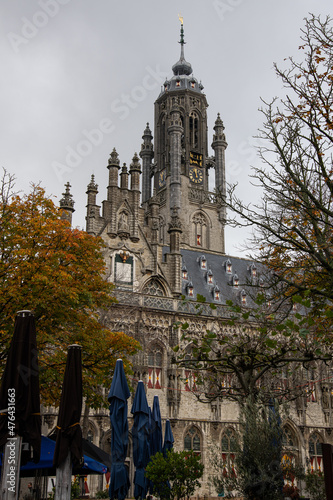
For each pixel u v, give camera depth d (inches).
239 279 2610.7
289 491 953.5
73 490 1403.8
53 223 1208.2
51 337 1152.2
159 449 1211.9
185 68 4200.3
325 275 932.6
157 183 3900.1
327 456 701.9
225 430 2188.7
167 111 3924.7
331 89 911.0
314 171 935.0
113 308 2073.1
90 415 1936.5
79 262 1295.5
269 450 800.9
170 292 2252.7
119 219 2252.7
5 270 1131.9
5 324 1095.6
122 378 1015.0
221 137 3890.3
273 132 950.4
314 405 2434.8
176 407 2097.7
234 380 1504.7
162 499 1010.7
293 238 971.3
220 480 835.4
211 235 3580.2
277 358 877.8
